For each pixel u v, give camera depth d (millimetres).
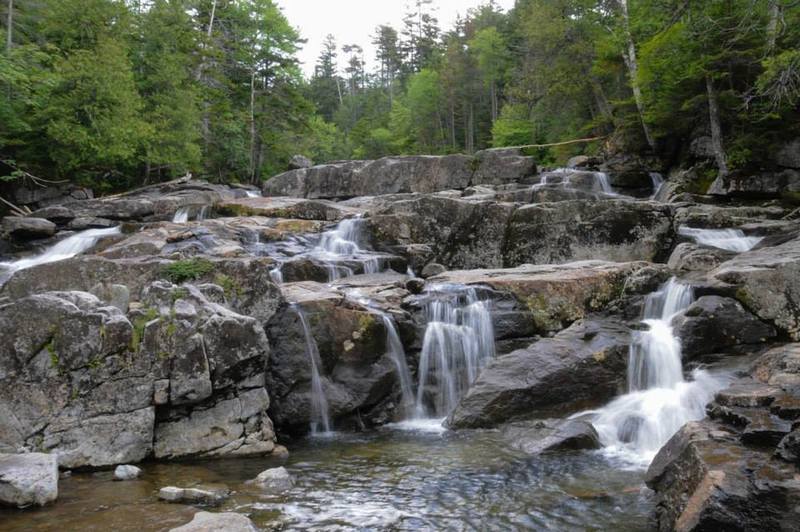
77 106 25141
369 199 23359
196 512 6250
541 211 17844
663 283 13086
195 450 8547
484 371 10828
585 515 6371
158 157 28438
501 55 56688
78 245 18219
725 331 10852
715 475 5391
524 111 46844
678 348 10641
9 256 18500
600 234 17469
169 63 30141
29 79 23156
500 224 18078
